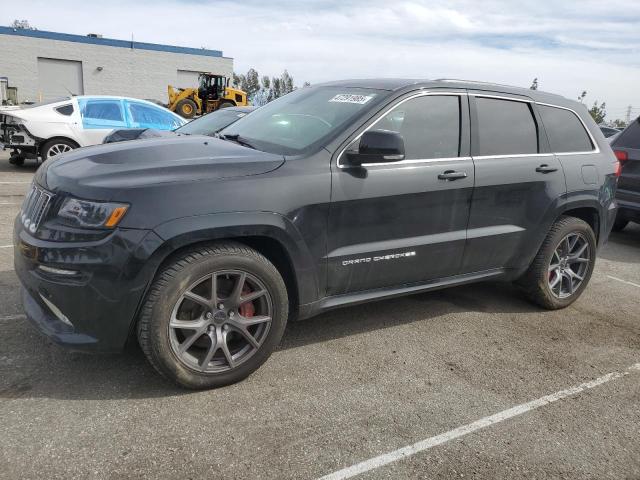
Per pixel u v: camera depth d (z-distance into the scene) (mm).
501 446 2793
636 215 7113
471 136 3965
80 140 10508
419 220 3697
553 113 4574
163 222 2768
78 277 2723
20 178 10023
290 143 3520
